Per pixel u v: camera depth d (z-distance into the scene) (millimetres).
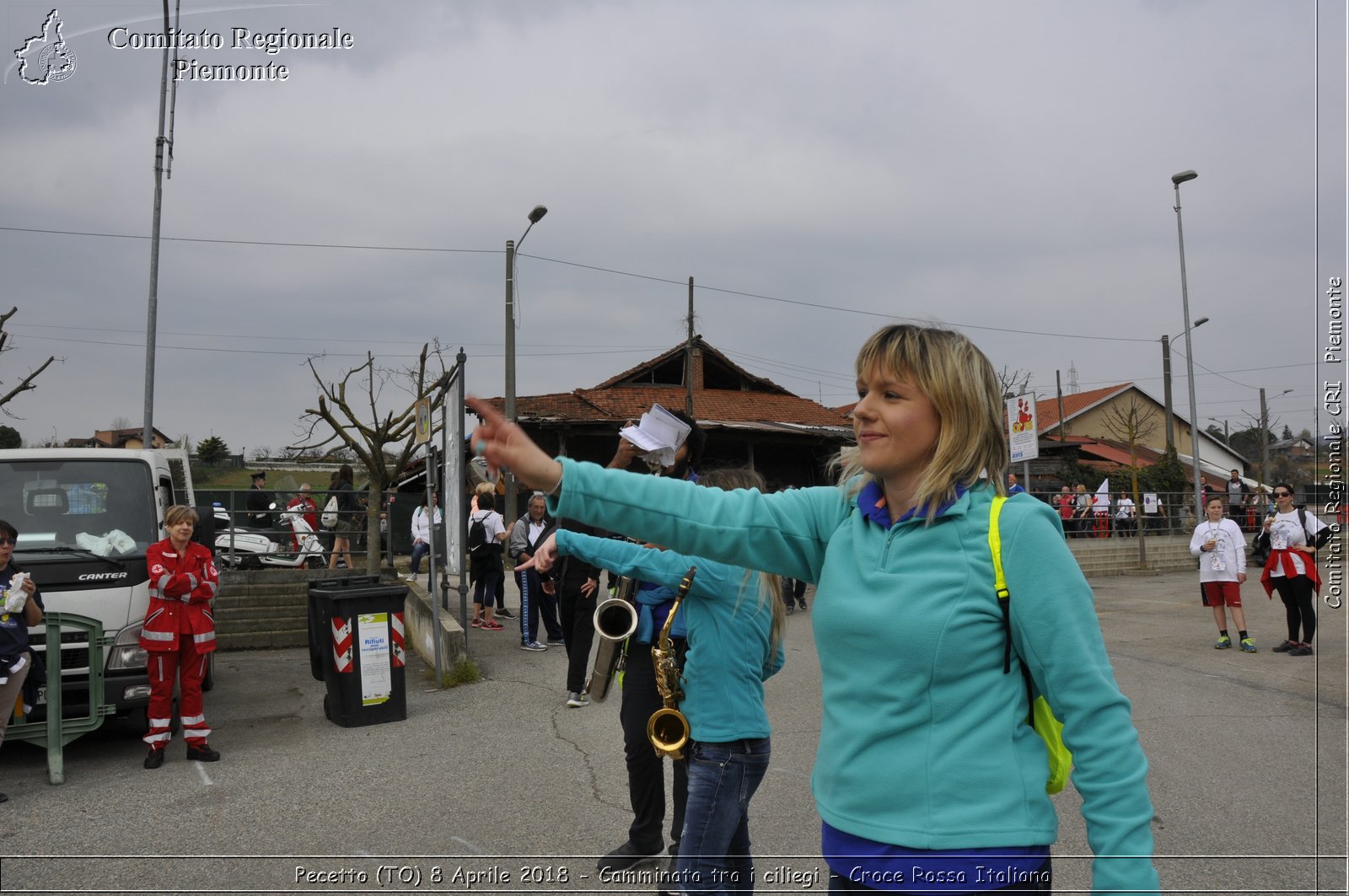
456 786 6199
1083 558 22875
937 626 1783
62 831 5496
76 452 8289
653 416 4258
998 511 1835
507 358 21172
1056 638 1758
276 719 8508
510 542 11875
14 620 6387
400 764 6773
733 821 3420
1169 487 34375
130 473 8289
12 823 5684
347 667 7973
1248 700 8312
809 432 30859
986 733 1778
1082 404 53688
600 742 7227
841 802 1879
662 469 4328
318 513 16922
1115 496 28219
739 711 3416
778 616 3578
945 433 1870
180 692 7879
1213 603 11148
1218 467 55375
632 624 3961
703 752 3424
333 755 7062
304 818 5613
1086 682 1746
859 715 1865
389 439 26219
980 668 1794
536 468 1980
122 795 6227
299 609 13750
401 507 26062
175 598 7043
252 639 13430
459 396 9453
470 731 7688
